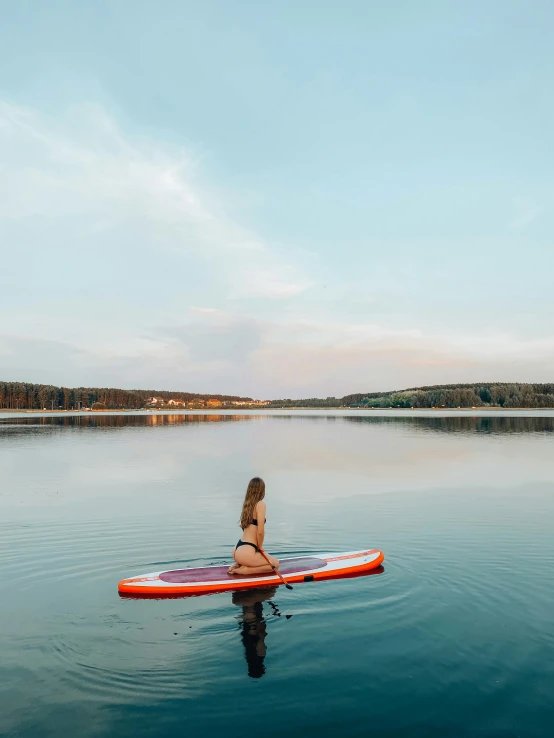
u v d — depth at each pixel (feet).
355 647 19.77
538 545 33.30
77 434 141.49
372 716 15.67
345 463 75.77
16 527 38.22
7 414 380.17
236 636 20.72
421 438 122.83
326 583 26.55
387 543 34.06
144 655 19.22
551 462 76.18
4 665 18.56
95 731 14.97
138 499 49.11
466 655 19.15
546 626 21.48
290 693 16.83
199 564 29.96
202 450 95.40
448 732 14.96
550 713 15.78
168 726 15.21
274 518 41.22
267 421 254.06
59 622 22.07
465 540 34.60
